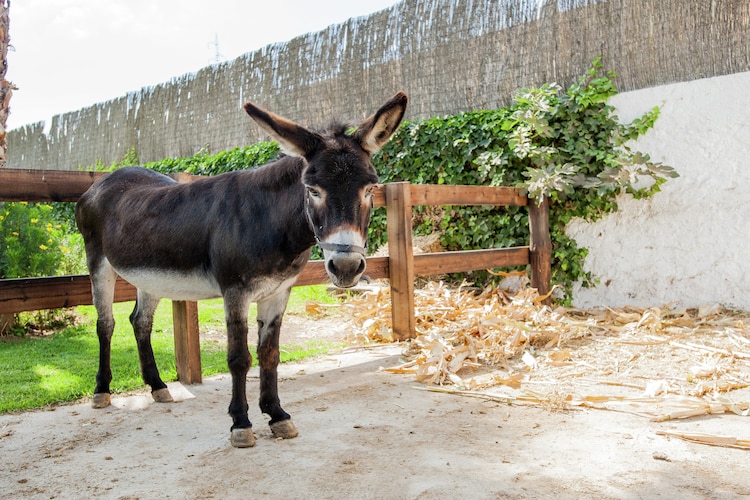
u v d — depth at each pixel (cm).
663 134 685
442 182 810
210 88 1220
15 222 667
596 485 258
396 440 320
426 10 897
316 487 262
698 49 670
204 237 337
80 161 1566
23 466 291
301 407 386
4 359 504
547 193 675
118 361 503
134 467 289
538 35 787
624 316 628
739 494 247
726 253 648
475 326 568
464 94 859
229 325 323
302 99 1062
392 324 589
